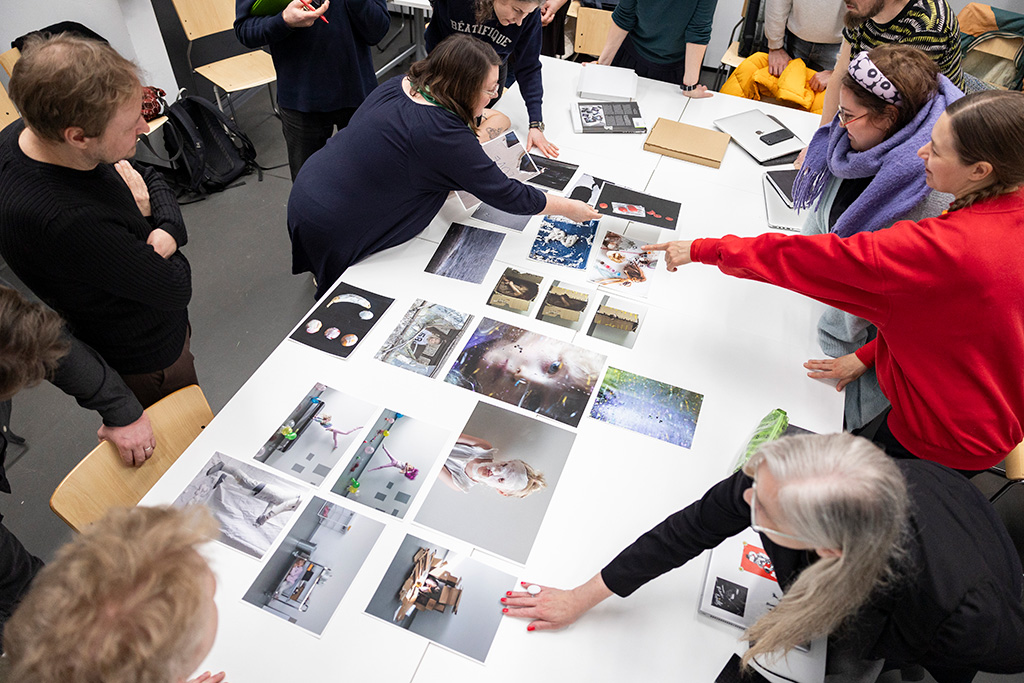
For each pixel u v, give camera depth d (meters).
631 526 1.43
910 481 1.11
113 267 1.52
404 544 1.38
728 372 1.77
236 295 3.14
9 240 1.46
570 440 1.59
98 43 1.34
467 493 1.47
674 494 1.50
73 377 1.46
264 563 1.33
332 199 1.98
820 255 1.46
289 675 1.20
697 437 1.62
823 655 1.25
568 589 1.33
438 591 1.31
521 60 2.52
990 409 1.49
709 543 1.16
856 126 1.76
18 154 1.41
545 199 2.02
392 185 1.93
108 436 1.55
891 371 1.61
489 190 1.91
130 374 1.87
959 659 1.05
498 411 1.64
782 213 2.29
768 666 1.23
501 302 1.92
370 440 1.56
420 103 1.84
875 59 1.69
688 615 1.31
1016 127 1.22
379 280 1.97
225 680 1.19
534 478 1.51
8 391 1.20
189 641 0.70
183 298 1.74
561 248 2.11
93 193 1.49
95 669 0.65
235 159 3.75
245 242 3.42
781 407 1.70
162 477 1.46
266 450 1.53
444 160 1.84
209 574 0.76
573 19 4.41
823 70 3.59
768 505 0.93
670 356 1.80
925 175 1.61
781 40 3.61
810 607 0.94
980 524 1.10
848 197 1.98
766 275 1.58
